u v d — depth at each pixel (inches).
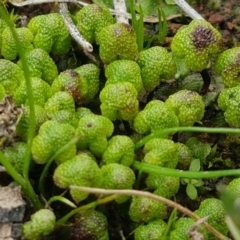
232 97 8.6
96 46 9.5
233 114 8.5
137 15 10.7
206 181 8.9
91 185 7.4
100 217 7.8
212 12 11.1
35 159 7.6
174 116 8.3
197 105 8.4
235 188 7.9
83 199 7.5
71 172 7.3
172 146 7.9
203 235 7.5
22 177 7.9
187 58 8.8
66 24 9.4
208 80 9.5
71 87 8.4
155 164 7.9
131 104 8.2
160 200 7.3
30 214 7.8
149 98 9.4
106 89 8.3
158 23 10.6
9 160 7.9
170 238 7.7
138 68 8.7
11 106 7.9
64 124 7.6
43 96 8.5
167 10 10.8
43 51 8.8
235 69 8.7
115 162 7.9
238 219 6.6
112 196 7.4
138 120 8.3
